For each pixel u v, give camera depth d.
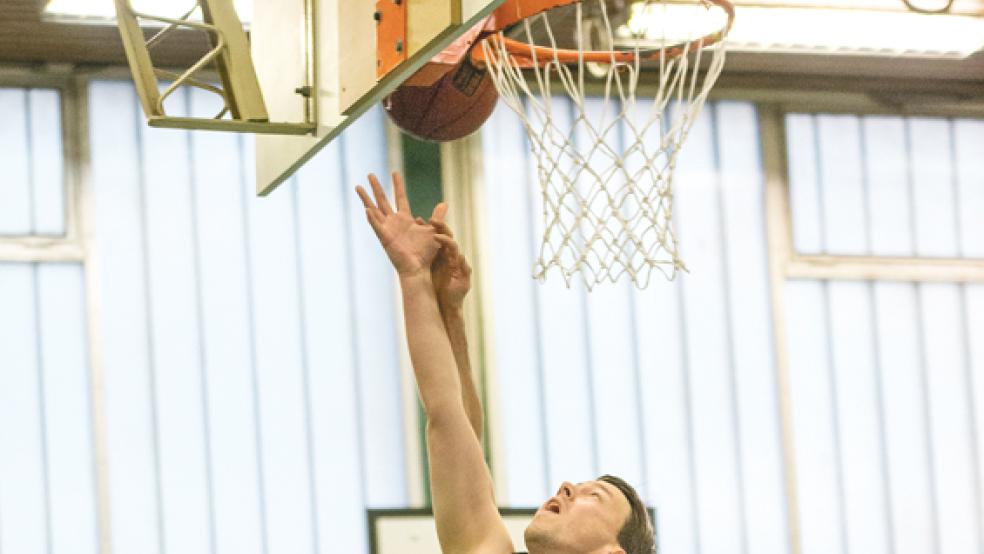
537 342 8.27
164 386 7.71
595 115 8.44
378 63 3.35
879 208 8.92
